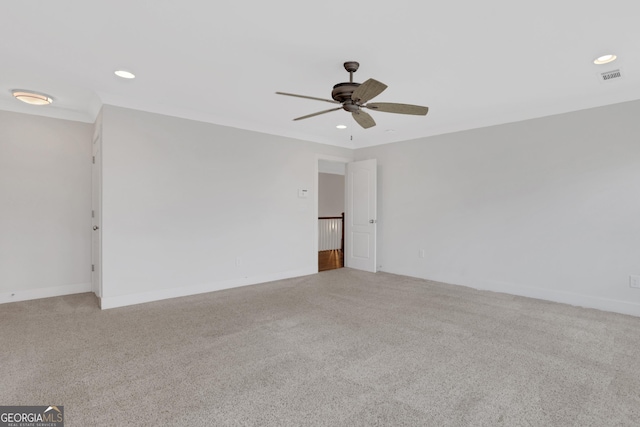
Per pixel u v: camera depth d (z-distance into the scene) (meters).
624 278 3.46
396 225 5.49
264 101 3.69
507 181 4.25
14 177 3.82
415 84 3.18
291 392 1.99
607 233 3.55
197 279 4.22
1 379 2.11
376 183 5.64
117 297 3.64
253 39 2.35
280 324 3.14
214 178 4.33
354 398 1.93
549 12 2.00
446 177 4.85
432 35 2.28
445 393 1.99
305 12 2.02
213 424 1.70
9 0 1.89
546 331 2.97
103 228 3.54
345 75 2.96
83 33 2.27
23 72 2.93
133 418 1.73
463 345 2.68
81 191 4.25
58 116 4.06
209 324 3.13
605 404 1.88
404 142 5.37
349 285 4.71
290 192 5.17
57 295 4.10
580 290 3.73
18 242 3.86
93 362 2.35
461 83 3.15
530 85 3.20
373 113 4.12
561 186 3.84
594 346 2.65
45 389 2.00
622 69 2.83
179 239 4.06
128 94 3.49
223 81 3.11
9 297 3.81
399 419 1.75
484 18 2.07
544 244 3.97
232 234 4.52
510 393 1.99
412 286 4.65
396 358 2.45
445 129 4.81
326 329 3.02
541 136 3.97
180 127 4.03
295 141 5.22
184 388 2.02
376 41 2.36
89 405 1.84
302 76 2.99
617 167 3.47
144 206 3.79
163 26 2.18
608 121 3.52
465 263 4.67
